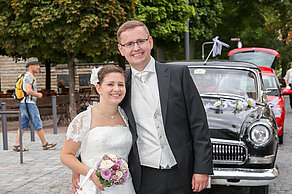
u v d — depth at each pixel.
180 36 19.94
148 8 16.00
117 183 2.76
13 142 9.98
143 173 2.95
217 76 6.10
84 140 2.89
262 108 5.37
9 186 5.93
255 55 18.30
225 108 5.21
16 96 8.66
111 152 2.89
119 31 2.92
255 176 4.61
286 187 6.00
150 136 2.90
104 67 2.90
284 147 9.32
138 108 2.94
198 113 2.87
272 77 10.66
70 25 11.58
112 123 2.93
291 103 17.66
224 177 4.63
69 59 13.23
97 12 11.77
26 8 11.66
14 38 12.27
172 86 2.90
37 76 27.67
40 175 6.59
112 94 2.83
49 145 8.86
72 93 13.34
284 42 38.84
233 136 4.69
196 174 2.79
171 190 2.88
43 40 12.19
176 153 2.83
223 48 36.38
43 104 12.56
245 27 35.81
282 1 34.25
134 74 2.97
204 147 2.81
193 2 20.23
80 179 3.01
